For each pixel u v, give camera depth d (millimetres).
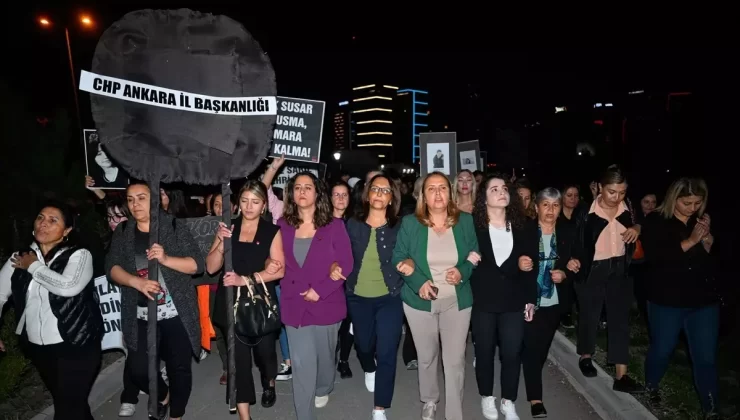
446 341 4711
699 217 4758
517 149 13445
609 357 5434
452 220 4680
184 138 4359
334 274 4539
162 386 4875
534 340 5043
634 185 19438
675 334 4895
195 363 6555
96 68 4168
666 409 5004
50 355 3941
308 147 7109
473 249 4707
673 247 4754
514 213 4781
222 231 4430
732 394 5441
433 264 4656
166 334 4418
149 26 4270
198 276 5340
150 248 4176
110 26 4184
